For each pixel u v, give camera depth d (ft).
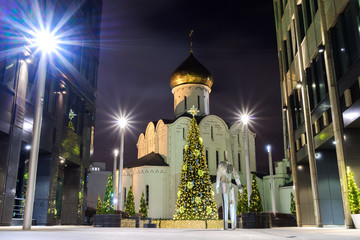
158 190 180.96
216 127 200.85
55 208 110.22
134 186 184.44
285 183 190.70
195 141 114.52
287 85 108.37
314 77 82.58
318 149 83.87
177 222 107.76
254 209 72.64
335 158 83.20
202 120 198.70
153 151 209.87
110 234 31.73
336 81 66.74
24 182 97.55
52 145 102.12
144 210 153.28
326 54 69.67
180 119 196.95
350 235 31.01
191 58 215.72
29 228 50.78
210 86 216.54
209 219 107.24
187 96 209.77
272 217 106.01
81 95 125.59
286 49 111.96
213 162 193.67
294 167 100.48
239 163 200.34
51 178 100.58
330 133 72.95
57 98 106.73
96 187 207.10
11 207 77.61
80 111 127.54
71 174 122.01
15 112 80.59
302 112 95.04
